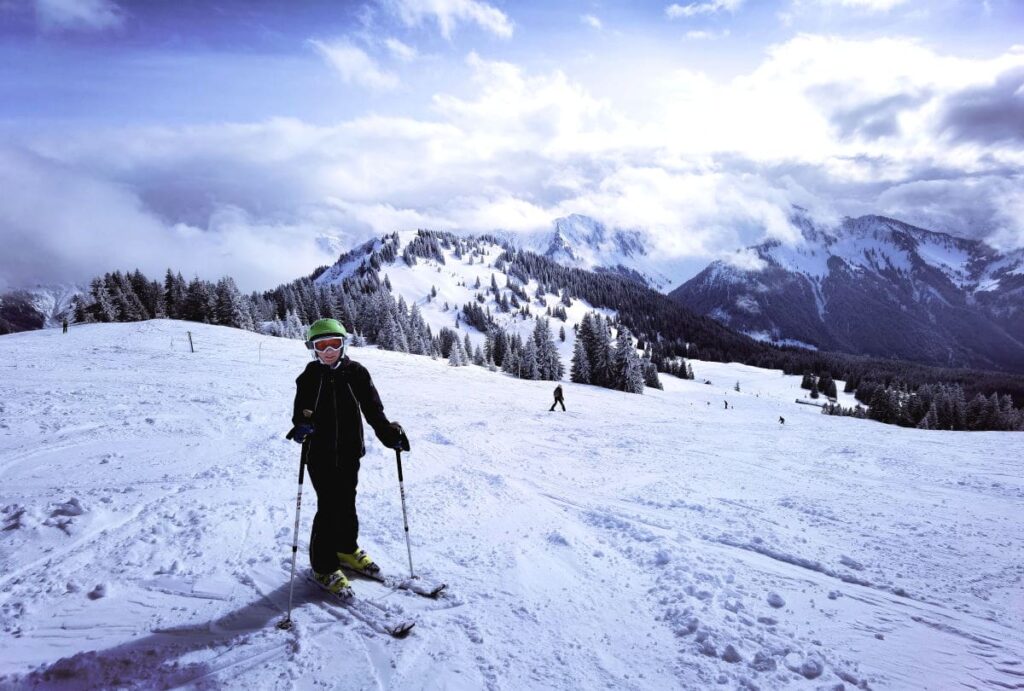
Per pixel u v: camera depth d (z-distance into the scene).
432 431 12.02
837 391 145.12
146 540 4.55
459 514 5.74
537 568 4.29
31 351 29.47
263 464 7.40
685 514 6.09
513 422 15.77
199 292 72.75
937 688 2.86
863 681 2.88
